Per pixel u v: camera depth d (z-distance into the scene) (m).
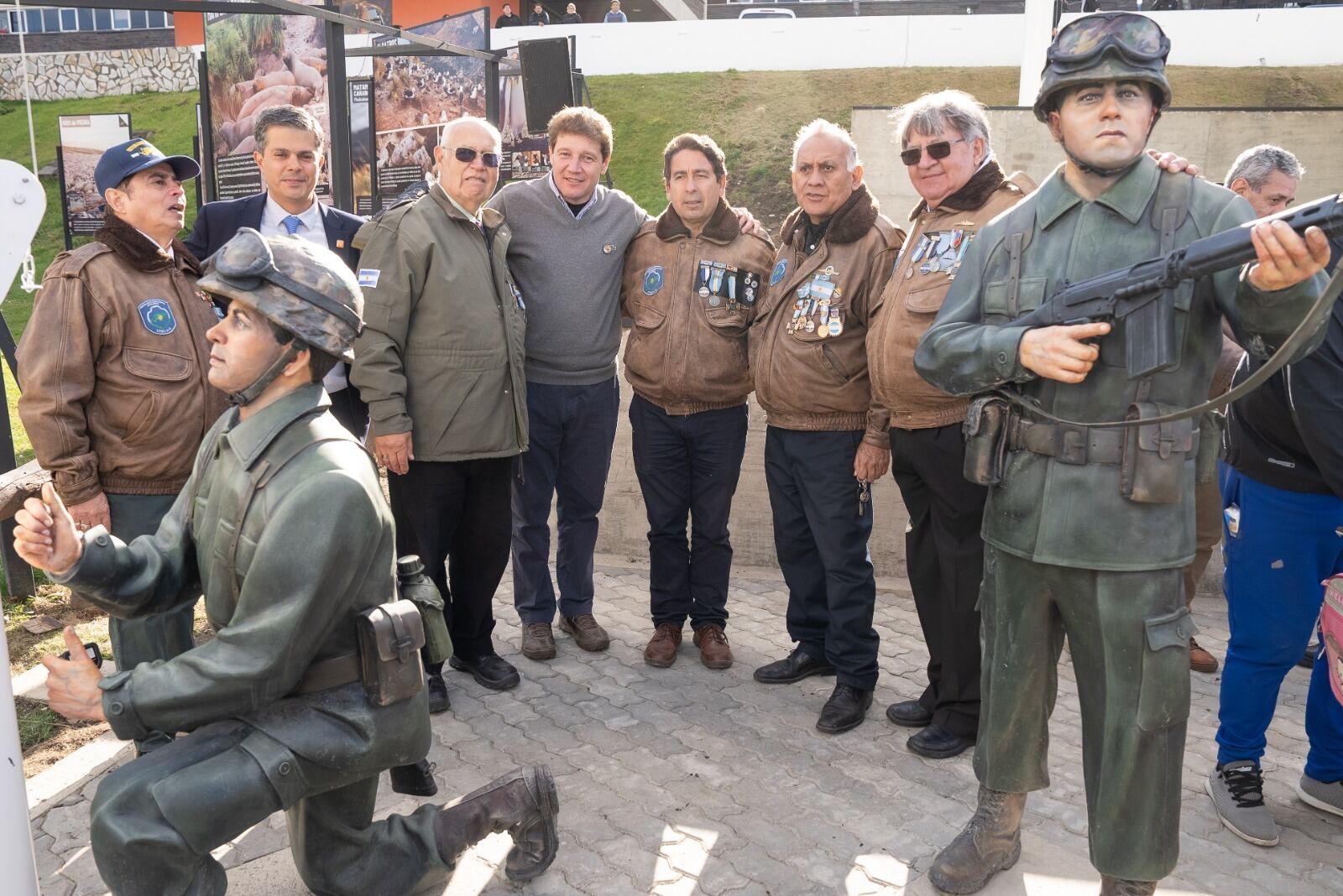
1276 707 3.70
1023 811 2.87
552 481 4.08
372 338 3.43
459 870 2.64
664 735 3.44
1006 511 2.30
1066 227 2.22
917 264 3.12
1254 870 2.69
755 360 3.71
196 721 1.89
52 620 4.33
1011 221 2.34
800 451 3.59
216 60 6.88
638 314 3.96
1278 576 2.76
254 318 1.95
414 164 8.32
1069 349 2.03
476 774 3.15
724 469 3.99
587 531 4.21
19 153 19.69
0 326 4.56
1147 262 2.01
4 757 1.78
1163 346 1.97
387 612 2.03
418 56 8.09
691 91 18.77
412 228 3.47
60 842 2.77
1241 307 1.96
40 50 22.00
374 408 3.46
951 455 3.11
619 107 18.56
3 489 3.27
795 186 3.52
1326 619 2.61
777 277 3.66
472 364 3.53
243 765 1.95
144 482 2.88
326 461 1.96
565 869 2.65
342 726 2.03
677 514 4.07
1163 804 2.20
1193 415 2.01
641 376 3.96
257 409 2.02
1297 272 1.78
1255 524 2.77
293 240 2.02
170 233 2.93
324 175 6.34
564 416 3.99
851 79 18.78
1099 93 2.06
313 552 1.89
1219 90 16.91
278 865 2.66
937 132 3.03
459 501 3.69
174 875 1.93
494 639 4.34
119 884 1.91
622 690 3.82
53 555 1.89
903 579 5.02
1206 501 3.90
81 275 2.75
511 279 3.78
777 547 3.90
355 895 2.29
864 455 3.44
